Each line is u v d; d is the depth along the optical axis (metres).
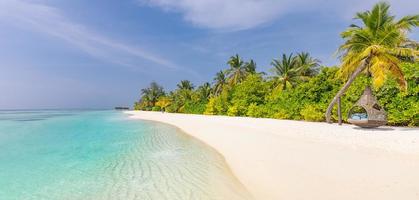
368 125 15.64
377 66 16.20
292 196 6.69
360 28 19.22
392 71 16.53
